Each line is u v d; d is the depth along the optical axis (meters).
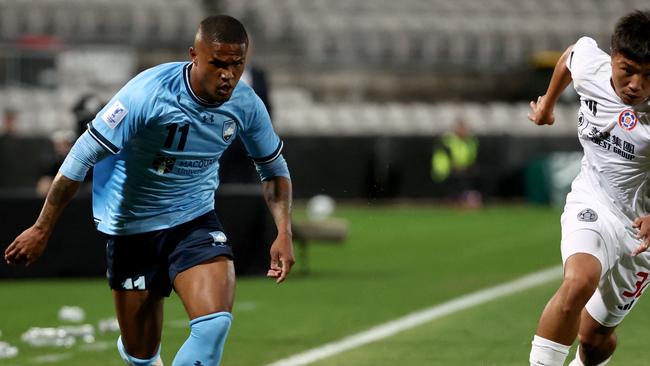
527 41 113.69
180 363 17.67
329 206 78.88
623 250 19.91
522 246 58.59
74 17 104.50
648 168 19.62
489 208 89.50
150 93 17.88
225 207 45.06
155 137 18.17
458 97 111.31
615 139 19.55
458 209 88.00
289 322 33.78
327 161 91.12
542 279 44.41
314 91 108.06
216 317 17.80
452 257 53.75
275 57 107.69
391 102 109.69
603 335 21.00
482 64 111.50
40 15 103.94
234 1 109.31
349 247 59.41
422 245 59.91
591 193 20.27
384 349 28.86
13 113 83.31
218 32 17.12
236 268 45.31
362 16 111.75
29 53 87.25
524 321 33.66
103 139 17.83
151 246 19.17
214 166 19.41
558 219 77.25
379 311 36.09
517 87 112.12
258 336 31.14
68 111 86.50
